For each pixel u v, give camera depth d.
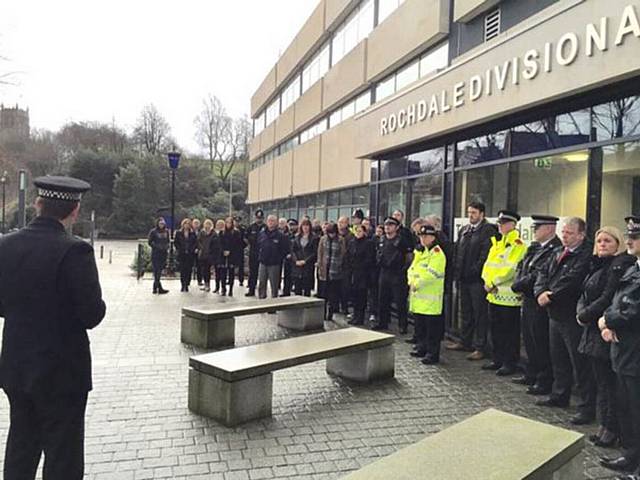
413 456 3.04
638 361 4.03
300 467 4.04
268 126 36.62
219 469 3.97
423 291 7.22
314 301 9.30
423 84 9.94
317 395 5.79
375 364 6.31
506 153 8.19
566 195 6.91
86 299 3.06
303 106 26.97
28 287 3.00
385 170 12.66
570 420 5.16
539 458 3.02
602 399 4.64
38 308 3.00
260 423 4.93
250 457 4.19
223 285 13.53
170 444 4.40
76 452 3.13
